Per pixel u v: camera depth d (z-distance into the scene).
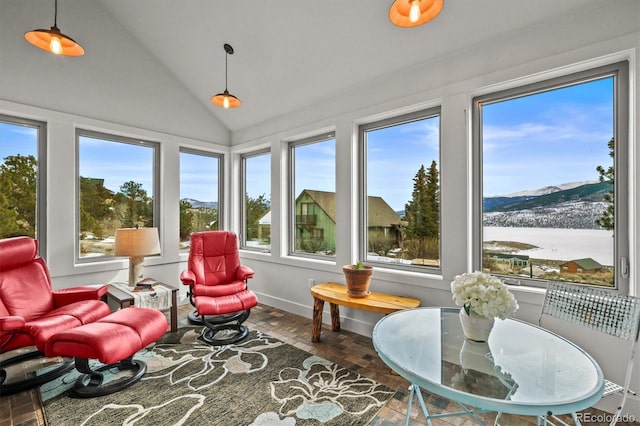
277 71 3.36
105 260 3.53
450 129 2.54
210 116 4.44
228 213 4.70
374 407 1.93
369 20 2.52
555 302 1.71
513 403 1.04
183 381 2.21
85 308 2.45
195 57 3.62
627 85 1.94
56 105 3.11
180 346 2.79
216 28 3.16
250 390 2.11
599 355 1.94
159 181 3.97
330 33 2.74
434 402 1.97
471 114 2.49
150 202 3.93
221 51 3.40
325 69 3.10
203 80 3.92
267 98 3.78
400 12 1.75
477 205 2.51
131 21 3.47
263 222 4.45
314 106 3.55
